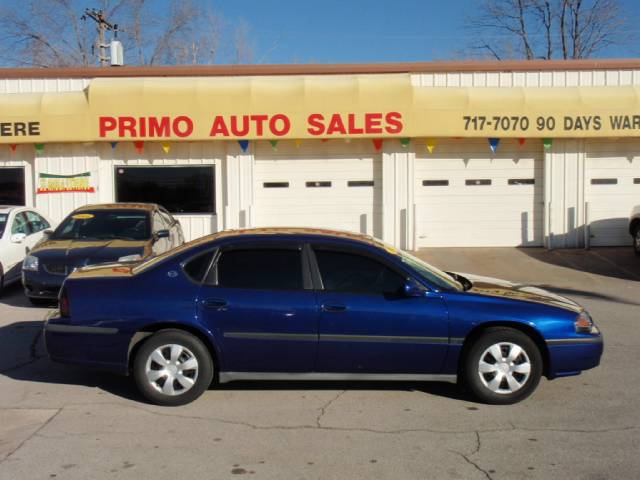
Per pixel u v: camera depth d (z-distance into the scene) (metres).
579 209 16.03
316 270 6.04
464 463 4.77
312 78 15.50
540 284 12.66
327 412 5.82
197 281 6.02
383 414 5.77
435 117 15.21
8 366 7.27
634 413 5.79
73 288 6.08
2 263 11.32
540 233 16.27
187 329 5.98
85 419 5.64
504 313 5.94
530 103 15.30
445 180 16.23
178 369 5.93
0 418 5.66
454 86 15.70
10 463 4.75
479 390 5.95
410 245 15.97
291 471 4.63
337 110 15.22
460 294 6.05
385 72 15.73
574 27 33.50
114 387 6.53
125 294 5.98
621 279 13.08
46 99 15.38
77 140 15.34
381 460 4.82
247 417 5.69
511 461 4.80
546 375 6.09
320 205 16.25
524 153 16.17
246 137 15.30
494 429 5.41
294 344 5.89
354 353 5.91
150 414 5.76
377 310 5.89
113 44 20.11
